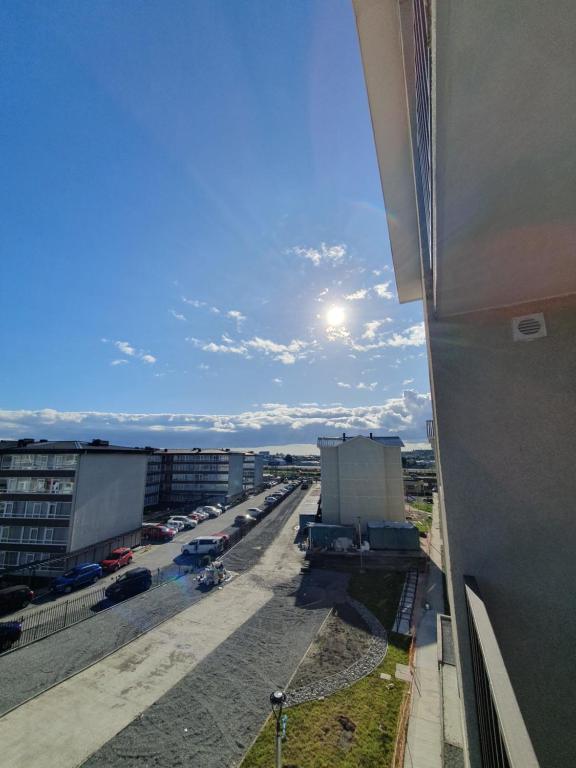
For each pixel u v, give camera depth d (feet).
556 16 2.91
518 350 8.40
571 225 5.34
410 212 16.97
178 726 25.29
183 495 142.82
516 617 7.47
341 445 87.45
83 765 22.31
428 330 11.10
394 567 61.82
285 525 97.71
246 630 39.68
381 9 8.79
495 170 4.43
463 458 8.43
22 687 30.19
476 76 3.44
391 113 12.00
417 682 29.89
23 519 66.18
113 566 62.39
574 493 7.58
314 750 22.93
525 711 7.04
